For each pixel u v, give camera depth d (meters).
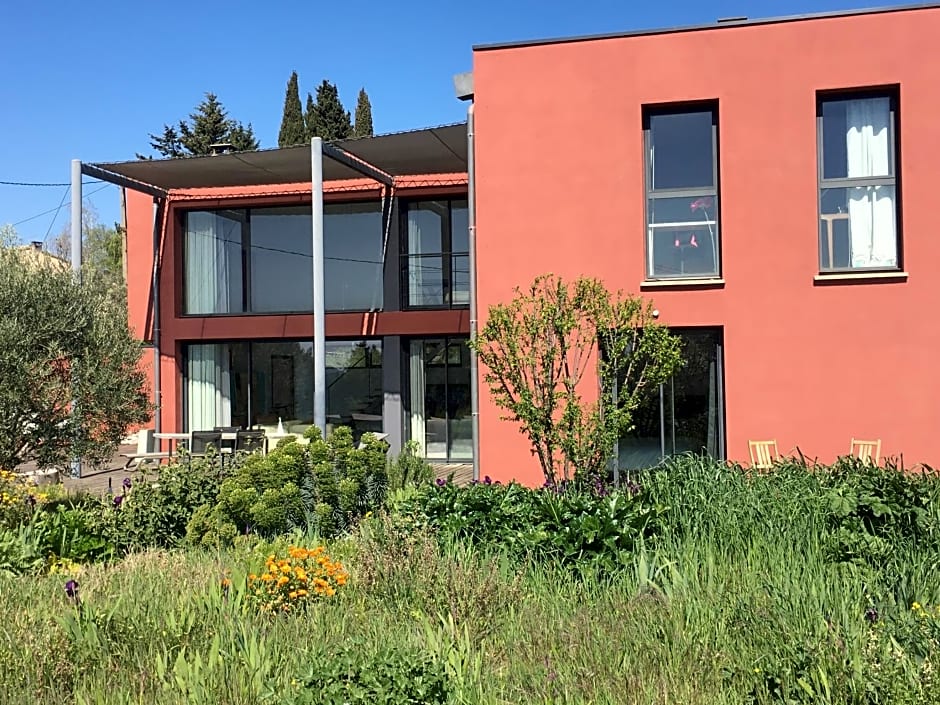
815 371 8.65
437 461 14.23
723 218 8.88
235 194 14.80
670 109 9.20
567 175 9.25
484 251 9.46
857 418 8.55
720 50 8.90
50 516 6.88
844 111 8.86
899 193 8.66
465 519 5.89
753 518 5.62
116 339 8.66
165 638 4.23
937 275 8.41
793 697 3.43
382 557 5.27
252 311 15.12
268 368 15.16
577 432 7.46
